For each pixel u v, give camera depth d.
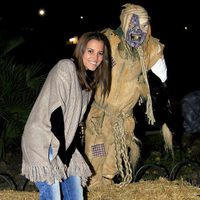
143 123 8.12
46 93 3.23
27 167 3.25
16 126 6.51
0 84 6.64
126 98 4.32
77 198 3.39
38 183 3.31
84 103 3.43
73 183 3.40
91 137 4.43
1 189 5.01
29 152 3.22
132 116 4.52
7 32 7.67
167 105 4.52
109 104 4.35
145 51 4.24
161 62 4.34
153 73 4.39
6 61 6.93
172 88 14.58
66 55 18.62
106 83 3.55
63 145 3.19
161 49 4.32
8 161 7.10
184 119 8.38
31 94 6.74
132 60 4.22
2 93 6.62
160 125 4.66
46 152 3.19
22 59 15.87
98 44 3.35
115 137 4.40
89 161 4.43
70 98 3.25
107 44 3.51
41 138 3.19
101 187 4.42
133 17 4.11
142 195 4.17
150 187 4.33
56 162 3.23
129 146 4.56
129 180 4.43
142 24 4.12
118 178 4.79
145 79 4.25
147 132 8.02
